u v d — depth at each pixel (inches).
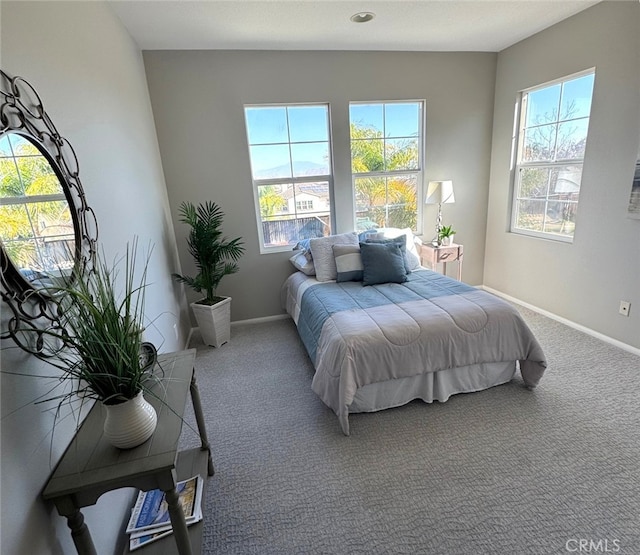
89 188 62.4
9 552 32.0
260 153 134.3
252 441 79.0
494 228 156.3
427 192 145.3
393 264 114.0
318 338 91.1
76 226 51.9
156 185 113.3
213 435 81.6
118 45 89.6
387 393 84.8
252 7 92.0
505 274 153.1
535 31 121.3
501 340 85.6
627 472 64.6
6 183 37.9
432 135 144.6
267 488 66.6
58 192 48.1
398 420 82.5
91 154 65.3
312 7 94.2
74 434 45.6
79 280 41.4
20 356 37.4
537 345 86.1
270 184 137.8
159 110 120.9
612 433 73.9
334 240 127.2
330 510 61.4
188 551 42.9
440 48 133.6
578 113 116.0
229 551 55.5
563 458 68.6
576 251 119.0
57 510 38.1
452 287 104.7
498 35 123.4
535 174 135.3
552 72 119.0
